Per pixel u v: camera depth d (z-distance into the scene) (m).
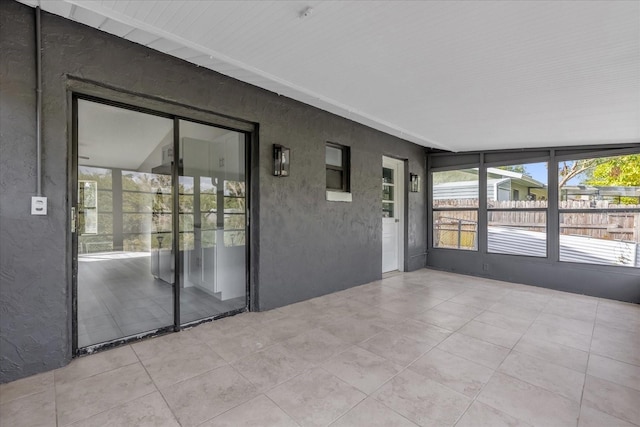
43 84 2.14
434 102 3.42
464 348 2.65
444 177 6.09
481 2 1.75
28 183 2.10
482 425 1.72
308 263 3.96
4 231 2.04
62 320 2.26
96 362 2.35
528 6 1.77
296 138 3.78
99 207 2.58
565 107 3.31
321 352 2.55
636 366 2.37
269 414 1.80
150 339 2.77
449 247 6.02
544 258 4.92
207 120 3.11
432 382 2.13
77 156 2.43
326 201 4.17
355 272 4.64
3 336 2.05
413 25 2.02
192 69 2.87
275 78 2.98
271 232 3.55
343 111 3.85
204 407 1.85
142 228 2.84
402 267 5.80
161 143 2.90
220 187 3.33
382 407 1.87
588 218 4.67
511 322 3.27
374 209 4.96
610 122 3.70
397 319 3.31
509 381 2.15
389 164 5.71
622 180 4.49
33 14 2.08
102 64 2.38
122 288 2.74
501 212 5.43
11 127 2.04
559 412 1.83
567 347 2.68
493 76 2.71
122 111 2.68
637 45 2.12
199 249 3.20
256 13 1.96
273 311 3.52
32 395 1.93
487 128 4.25
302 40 2.28
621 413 1.83
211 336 2.85
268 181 3.50
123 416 1.76
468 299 4.07
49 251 2.20
